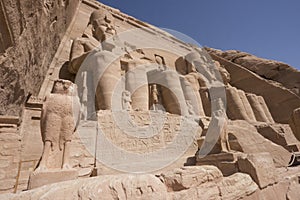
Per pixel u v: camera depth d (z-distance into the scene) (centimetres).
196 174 319
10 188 407
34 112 577
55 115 324
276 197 434
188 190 285
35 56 534
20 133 496
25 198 168
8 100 450
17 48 374
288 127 1101
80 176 441
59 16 780
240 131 784
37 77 651
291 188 489
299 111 722
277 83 1770
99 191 181
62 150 318
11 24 320
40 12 454
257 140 771
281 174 546
